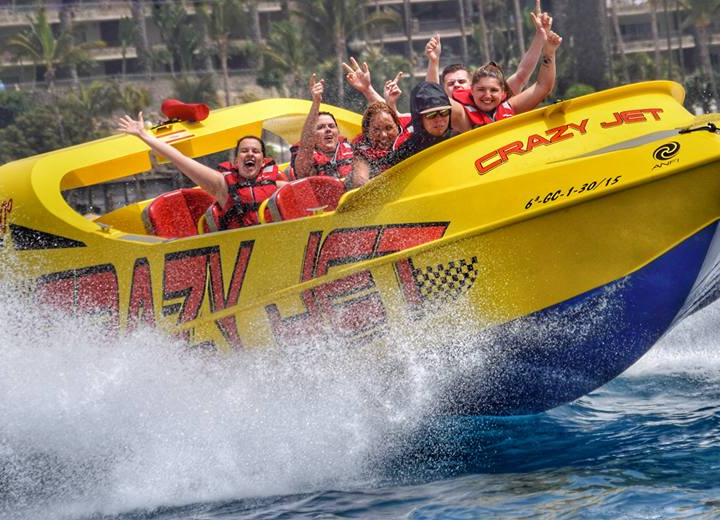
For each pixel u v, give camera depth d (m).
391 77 181.62
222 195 22.89
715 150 17.14
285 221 19.95
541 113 18.72
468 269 18.61
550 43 22.39
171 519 16.78
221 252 20.64
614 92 18.78
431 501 16.22
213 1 186.38
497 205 18.27
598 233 17.98
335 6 173.00
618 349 19.53
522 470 17.50
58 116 166.75
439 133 19.80
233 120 27.05
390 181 19.19
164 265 21.28
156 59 199.75
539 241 18.19
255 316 20.28
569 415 21.02
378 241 19.14
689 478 15.60
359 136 22.42
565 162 17.95
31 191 23.08
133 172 25.62
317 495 17.33
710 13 165.00
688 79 160.25
